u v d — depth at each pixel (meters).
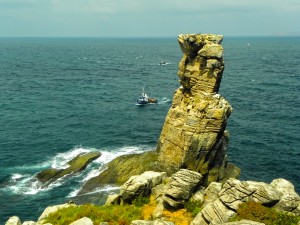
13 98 112.12
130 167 51.94
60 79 158.25
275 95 122.38
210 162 46.84
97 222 30.25
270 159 65.44
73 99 114.31
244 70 196.62
